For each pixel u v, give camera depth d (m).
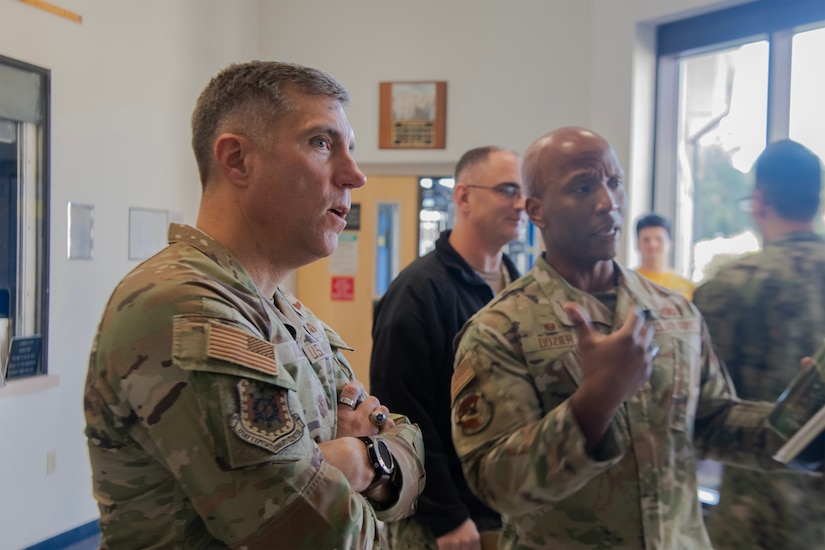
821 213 1.40
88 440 0.82
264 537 0.76
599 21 3.44
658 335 1.23
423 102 4.05
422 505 1.53
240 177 0.92
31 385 2.84
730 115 2.96
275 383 0.80
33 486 2.91
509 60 3.88
